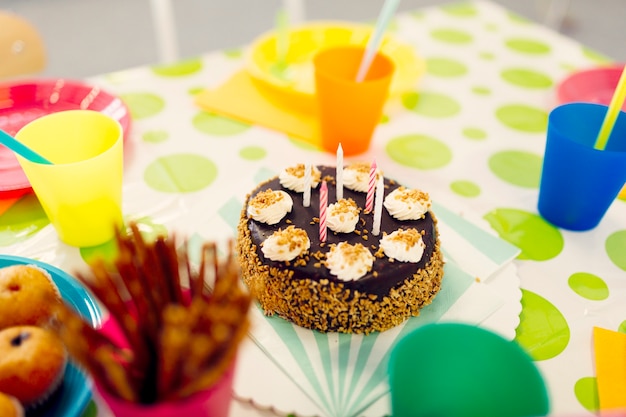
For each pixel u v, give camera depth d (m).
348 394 0.48
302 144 0.72
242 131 0.74
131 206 0.62
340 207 0.56
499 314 0.54
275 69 0.82
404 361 0.42
